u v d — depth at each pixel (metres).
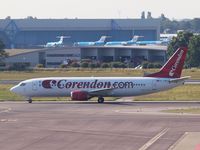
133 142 197.12
